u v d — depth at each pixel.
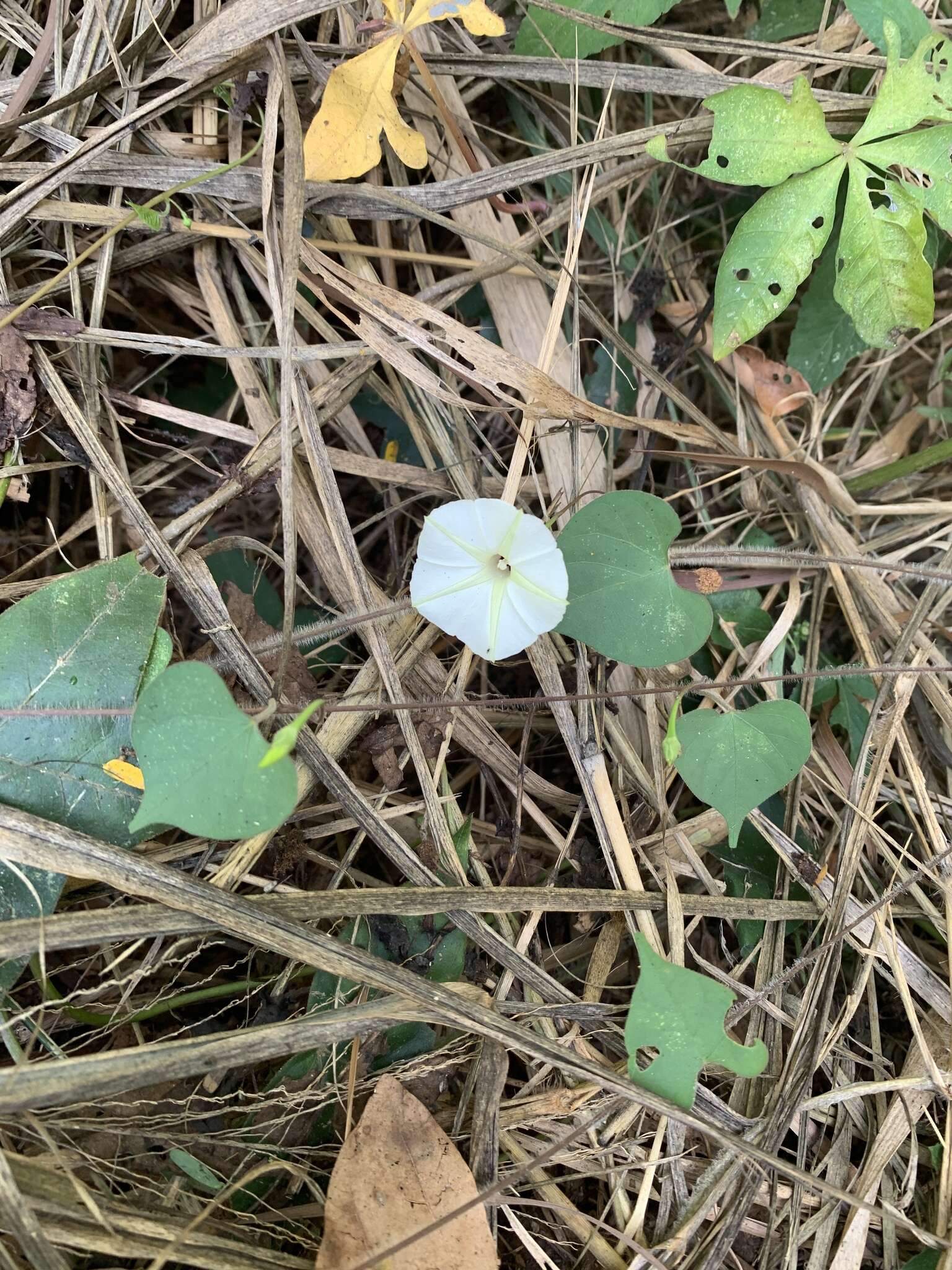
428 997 0.16
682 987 0.15
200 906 0.15
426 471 0.20
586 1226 0.16
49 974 0.16
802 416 0.23
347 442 0.20
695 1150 0.17
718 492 0.22
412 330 0.18
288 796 0.13
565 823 0.20
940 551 0.22
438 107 0.19
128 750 0.16
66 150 0.18
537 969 0.17
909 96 0.18
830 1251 0.17
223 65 0.18
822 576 0.21
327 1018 0.15
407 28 0.17
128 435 0.20
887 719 0.19
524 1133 0.17
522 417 0.20
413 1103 0.15
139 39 0.18
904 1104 0.17
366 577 0.18
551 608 0.15
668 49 0.20
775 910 0.18
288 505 0.16
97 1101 0.16
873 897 0.19
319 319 0.19
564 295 0.19
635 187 0.21
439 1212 0.15
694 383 0.23
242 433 0.19
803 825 0.19
